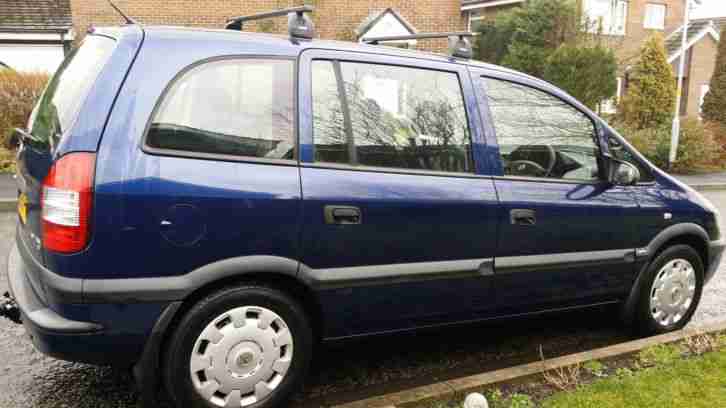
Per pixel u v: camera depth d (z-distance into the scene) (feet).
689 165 51.37
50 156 8.91
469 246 11.46
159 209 8.84
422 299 11.21
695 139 50.85
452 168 11.43
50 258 8.73
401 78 11.14
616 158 13.65
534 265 12.28
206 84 9.43
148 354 9.16
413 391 10.57
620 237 13.39
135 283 8.84
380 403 10.14
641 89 57.77
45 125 9.95
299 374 10.28
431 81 11.46
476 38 67.97
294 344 10.12
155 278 8.96
